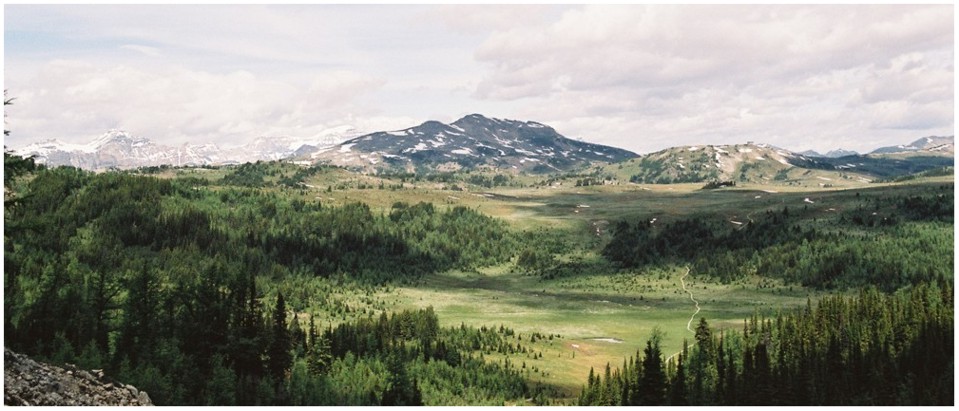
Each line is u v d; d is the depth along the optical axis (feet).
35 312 431.43
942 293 605.31
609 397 482.69
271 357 474.08
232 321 492.13
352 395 467.93
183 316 495.00
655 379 454.81
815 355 517.14
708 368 534.78
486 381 576.61
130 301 483.92
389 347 621.31
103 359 380.78
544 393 572.51
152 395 358.43
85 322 444.96
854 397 462.19
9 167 223.30
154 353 410.52
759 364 474.90
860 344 533.14
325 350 544.21
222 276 629.51
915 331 537.65
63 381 235.20
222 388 397.39
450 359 624.59
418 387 522.47
